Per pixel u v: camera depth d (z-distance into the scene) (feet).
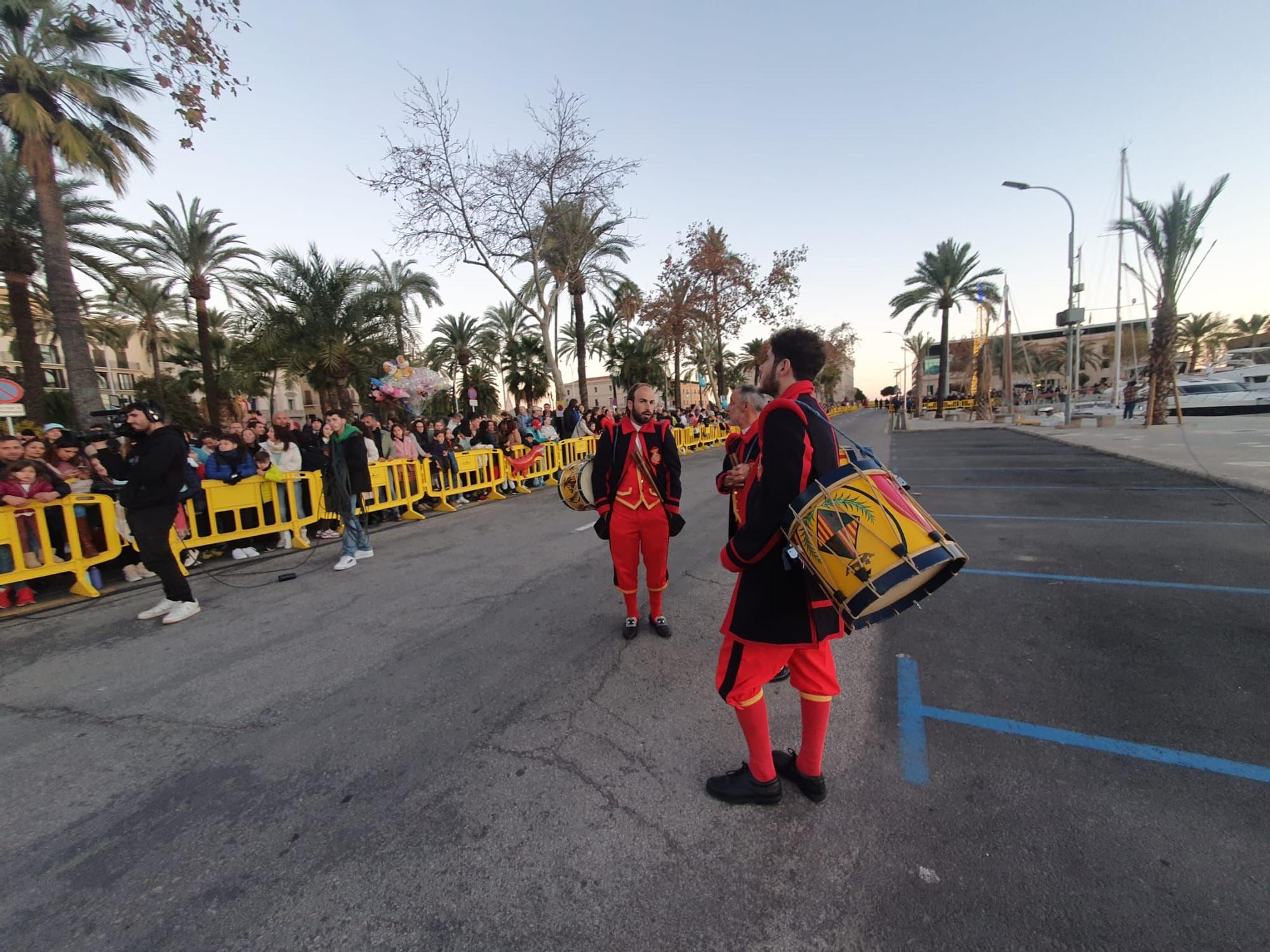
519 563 19.62
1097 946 5.37
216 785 8.55
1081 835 6.73
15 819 8.00
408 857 6.97
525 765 8.64
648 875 6.53
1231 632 11.51
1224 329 178.60
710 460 58.59
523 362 144.15
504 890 6.42
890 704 9.71
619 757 8.71
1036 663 10.81
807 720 7.34
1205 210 54.39
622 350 148.66
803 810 7.41
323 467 23.99
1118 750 8.21
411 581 18.26
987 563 17.01
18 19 34.47
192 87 17.80
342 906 6.31
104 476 19.47
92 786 8.64
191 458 21.97
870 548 5.93
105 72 38.27
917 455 47.88
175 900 6.51
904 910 5.89
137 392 110.73
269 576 19.66
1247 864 6.18
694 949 5.60
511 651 12.57
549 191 50.93
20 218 48.70
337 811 7.85
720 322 88.63
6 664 13.23
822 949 5.52
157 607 16.11
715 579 16.94
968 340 193.67
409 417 69.51
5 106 34.30
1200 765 7.79
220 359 119.24
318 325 72.84
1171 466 31.65
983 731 8.83
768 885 6.31
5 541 16.49
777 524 6.46
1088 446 45.32
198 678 12.04
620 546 12.54
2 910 6.47
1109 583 14.64
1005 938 5.51
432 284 95.45
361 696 10.96
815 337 7.13
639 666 11.60
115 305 75.77
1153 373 59.26
